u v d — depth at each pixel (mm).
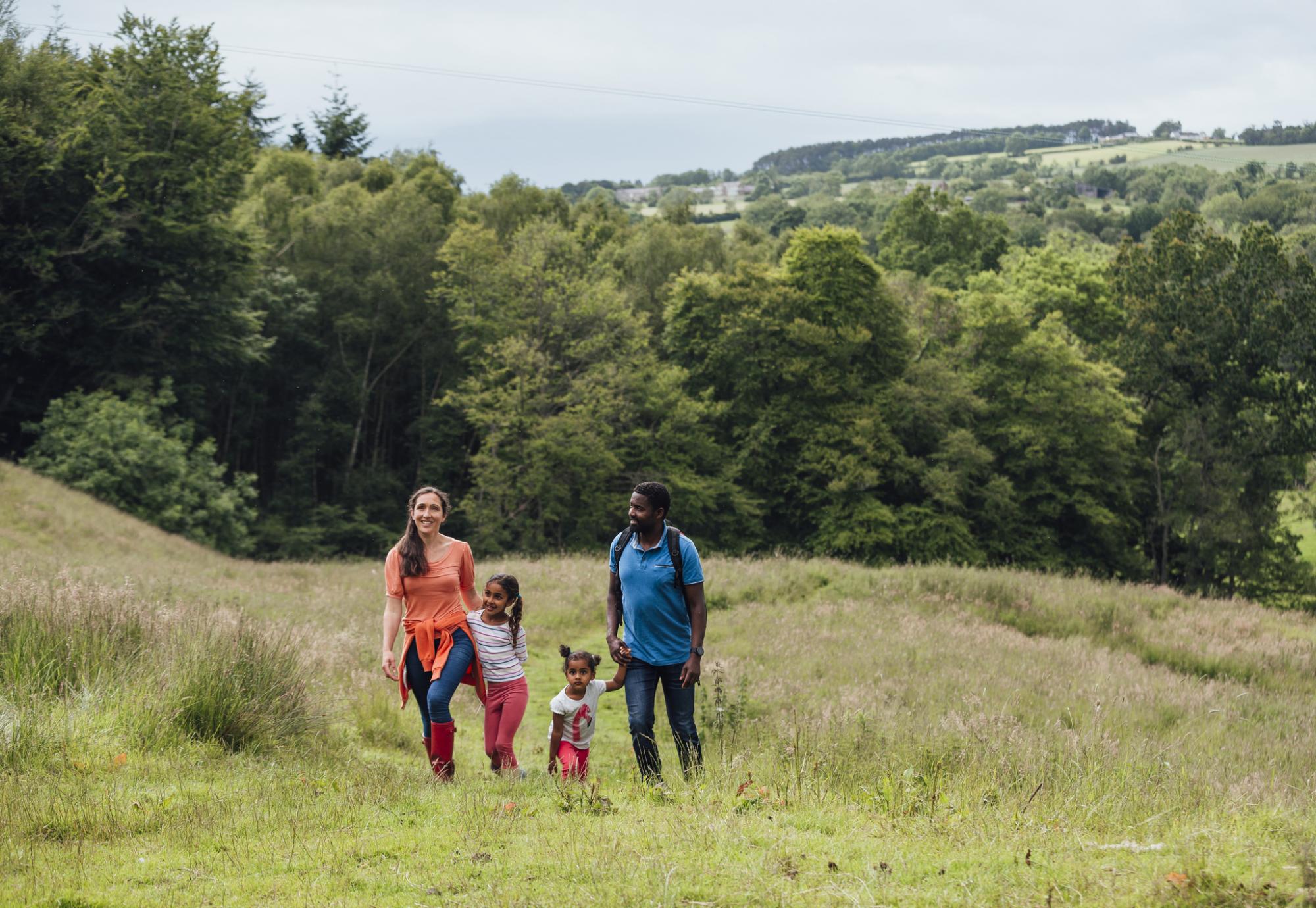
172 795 5141
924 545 39219
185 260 35531
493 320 41688
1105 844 4195
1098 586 19688
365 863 4137
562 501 39031
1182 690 12617
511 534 38688
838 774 6148
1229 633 16609
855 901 3391
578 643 14680
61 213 33312
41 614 7566
